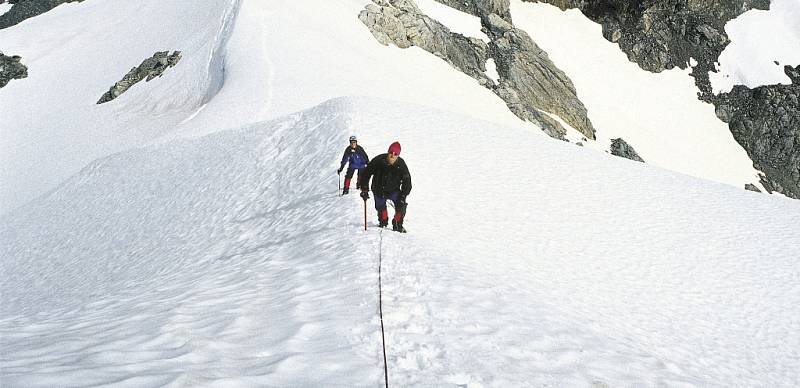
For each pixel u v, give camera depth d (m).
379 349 4.63
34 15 124.75
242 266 10.02
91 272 18.94
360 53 74.31
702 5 119.44
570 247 13.80
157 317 5.41
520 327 5.82
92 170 32.97
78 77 89.00
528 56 98.31
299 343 4.61
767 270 14.40
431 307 6.02
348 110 23.67
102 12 114.25
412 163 18.12
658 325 9.95
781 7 124.12
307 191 16.53
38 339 4.51
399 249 9.09
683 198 20.47
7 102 82.75
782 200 22.86
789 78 109.19
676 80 111.94
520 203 16.58
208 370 3.64
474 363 4.52
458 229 12.89
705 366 8.20
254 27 68.69
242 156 23.75
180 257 15.65
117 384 3.12
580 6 122.88
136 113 71.50
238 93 49.78
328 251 9.27
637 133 97.50
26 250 25.06
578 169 21.70
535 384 4.29
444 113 26.91
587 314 8.83
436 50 89.62
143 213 23.22
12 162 64.69
